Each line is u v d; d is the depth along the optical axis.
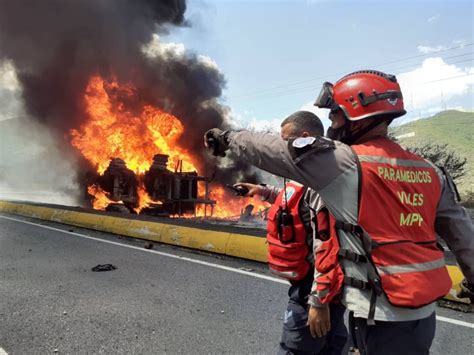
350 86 1.78
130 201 16.30
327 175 1.65
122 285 5.05
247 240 6.32
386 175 1.64
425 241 1.68
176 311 4.21
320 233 1.88
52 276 5.43
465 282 1.90
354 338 1.80
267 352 3.35
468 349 3.46
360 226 1.61
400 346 1.62
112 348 3.39
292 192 2.35
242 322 3.94
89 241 7.75
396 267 1.58
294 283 2.42
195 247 6.92
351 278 1.65
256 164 1.83
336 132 1.89
